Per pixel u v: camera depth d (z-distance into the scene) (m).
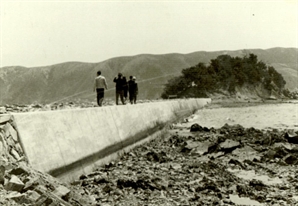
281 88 146.62
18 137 9.33
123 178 11.10
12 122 9.39
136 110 22.52
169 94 114.94
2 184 7.01
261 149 17.45
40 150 10.02
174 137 23.95
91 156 13.46
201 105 75.50
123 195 9.86
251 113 49.78
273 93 138.12
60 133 11.62
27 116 10.11
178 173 13.16
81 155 12.55
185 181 12.02
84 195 9.39
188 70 116.62
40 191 7.07
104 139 15.38
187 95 113.06
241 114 48.31
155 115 27.55
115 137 16.95
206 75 116.94
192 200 9.82
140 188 10.62
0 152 7.95
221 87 121.81
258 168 14.55
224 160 16.20
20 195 6.58
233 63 132.25
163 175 12.63
